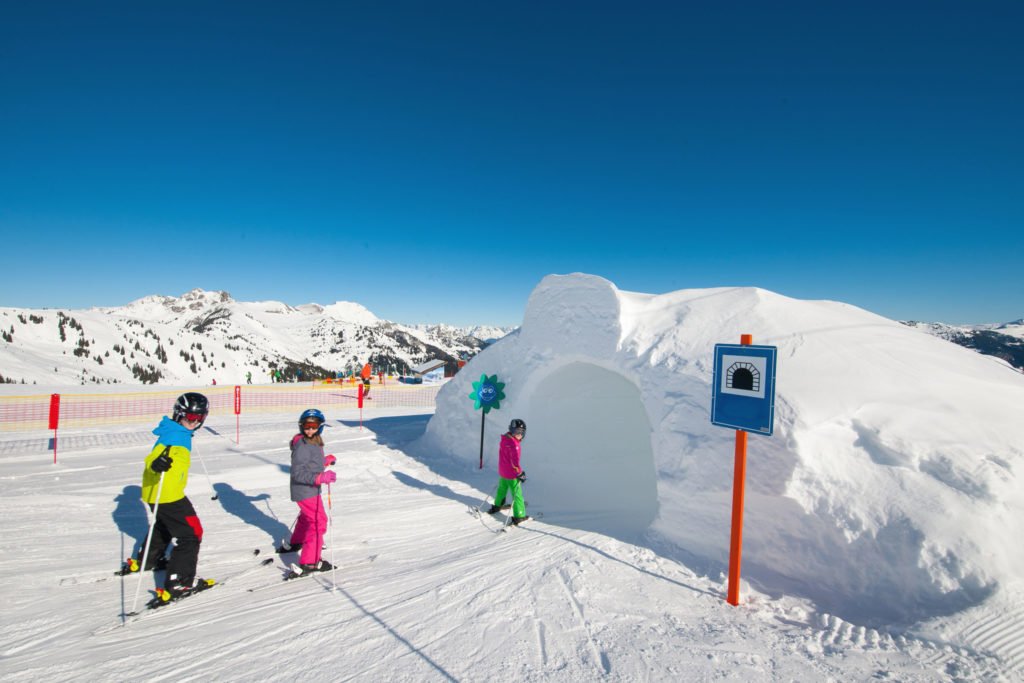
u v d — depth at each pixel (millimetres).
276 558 4449
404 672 2773
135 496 6152
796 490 3949
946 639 2957
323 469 4211
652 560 4289
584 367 8398
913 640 3008
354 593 3793
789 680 2650
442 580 4016
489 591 3807
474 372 9789
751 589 3775
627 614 3438
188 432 3844
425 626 3293
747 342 3553
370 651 2994
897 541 3535
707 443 4605
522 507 5523
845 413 4387
